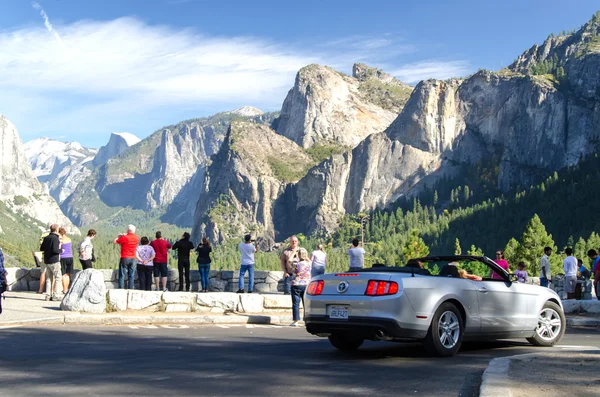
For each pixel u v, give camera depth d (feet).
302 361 31.76
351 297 33.63
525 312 38.37
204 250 77.15
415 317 32.73
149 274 73.46
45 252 64.49
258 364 30.63
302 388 24.52
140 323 53.57
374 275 33.58
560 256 384.68
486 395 21.29
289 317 59.31
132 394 23.43
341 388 24.53
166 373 27.91
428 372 28.40
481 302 35.78
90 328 48.29
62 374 27.68
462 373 28.12
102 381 26.02
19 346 37.24
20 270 80.48
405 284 32.91
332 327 34.14
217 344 39.24
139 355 33.71
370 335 33.06
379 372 28.32
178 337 43.04
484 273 37.86
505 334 37.37
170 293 58.65
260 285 85.05
